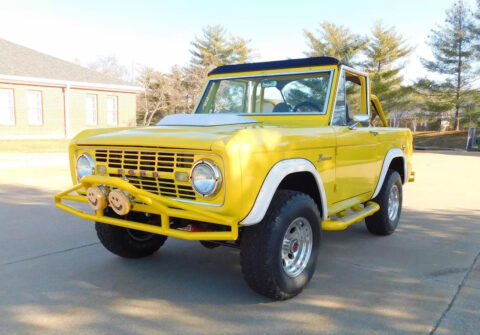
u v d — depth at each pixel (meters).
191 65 46.19
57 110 22.86
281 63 4.62
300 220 3.44
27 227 5.71
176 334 2.96
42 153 14.89
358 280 3.98
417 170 13.78
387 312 3.31
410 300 3.54
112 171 3.38
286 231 3.28
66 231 5.54
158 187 3.18
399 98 35.88
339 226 3.90
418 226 6.12
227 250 4.89
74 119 23.58
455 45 32.91
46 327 3.05
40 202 7.30
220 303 3.46
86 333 2.97
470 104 33.53
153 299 3.53
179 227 3.71
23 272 4.10
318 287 3.80
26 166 12.18
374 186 4.98
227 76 4.96
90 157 3.59
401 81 36.53
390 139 5.32
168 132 3.28
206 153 2.93
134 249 4.40
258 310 3.34
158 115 40.28
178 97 37.44
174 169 3.07
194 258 4.59
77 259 4.49
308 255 3.56
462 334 2.98
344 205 4.25
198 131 3.24
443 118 35.97
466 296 3.62
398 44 36.28
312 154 3.57
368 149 4.66
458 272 4.21
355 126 4.44
